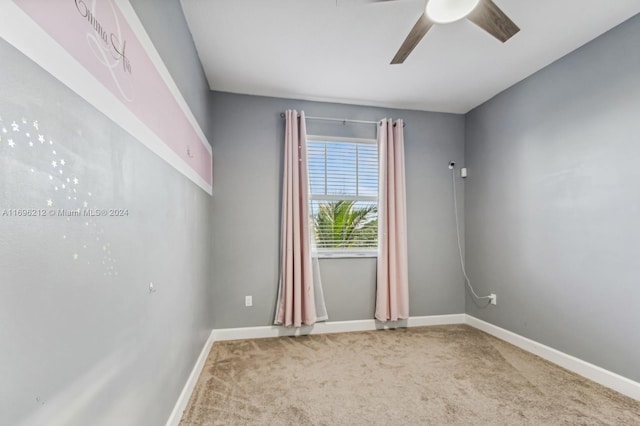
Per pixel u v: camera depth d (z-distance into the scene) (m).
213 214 2.92
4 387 0.55
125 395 1.02
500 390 1.98
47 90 0.66
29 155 0.61
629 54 1.94
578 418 1.69
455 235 3.53
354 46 2.27
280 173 3.10
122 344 1.00
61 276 0.70
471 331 3.18
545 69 2.55
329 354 2.56
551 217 2.47
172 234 1.56
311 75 2.69
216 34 2.09
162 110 1.41
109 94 0.92
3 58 0.55
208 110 2.76
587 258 2.18
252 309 2.98
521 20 1.97
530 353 2.59
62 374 0.70
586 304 2.18
